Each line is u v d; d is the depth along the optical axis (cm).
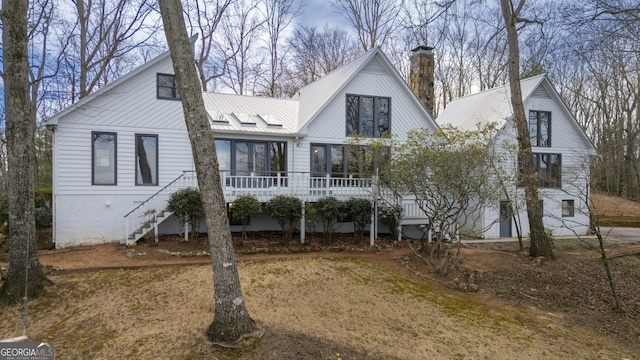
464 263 1170
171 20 528
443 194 1109
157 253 1114
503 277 1057
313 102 1633
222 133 1406
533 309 873
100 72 1619
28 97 759
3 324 645
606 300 959
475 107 2062
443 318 746
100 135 1273
